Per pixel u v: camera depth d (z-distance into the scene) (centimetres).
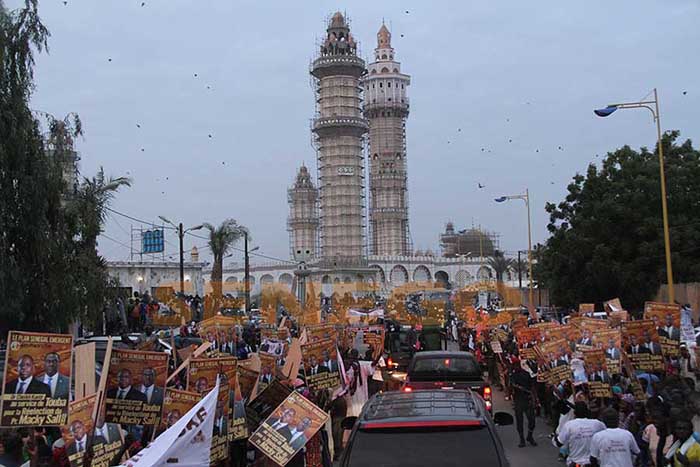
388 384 2347
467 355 1967
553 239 5466
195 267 8169
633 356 1822
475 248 19750
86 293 2288
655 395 1441
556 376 1783
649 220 4703
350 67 16488
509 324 3438
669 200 4747
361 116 16862
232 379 1096
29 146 2134
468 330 4169
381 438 852
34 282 2139
